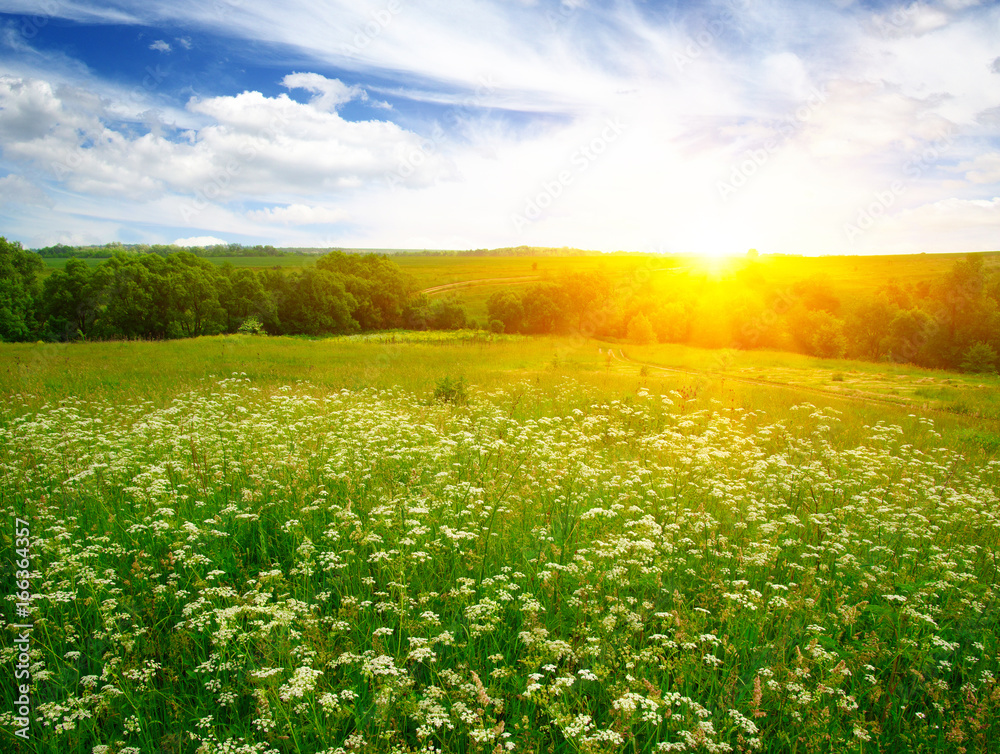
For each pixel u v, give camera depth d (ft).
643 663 12.69
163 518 17.75
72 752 10.68
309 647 12.39
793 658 13.58
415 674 13.02
